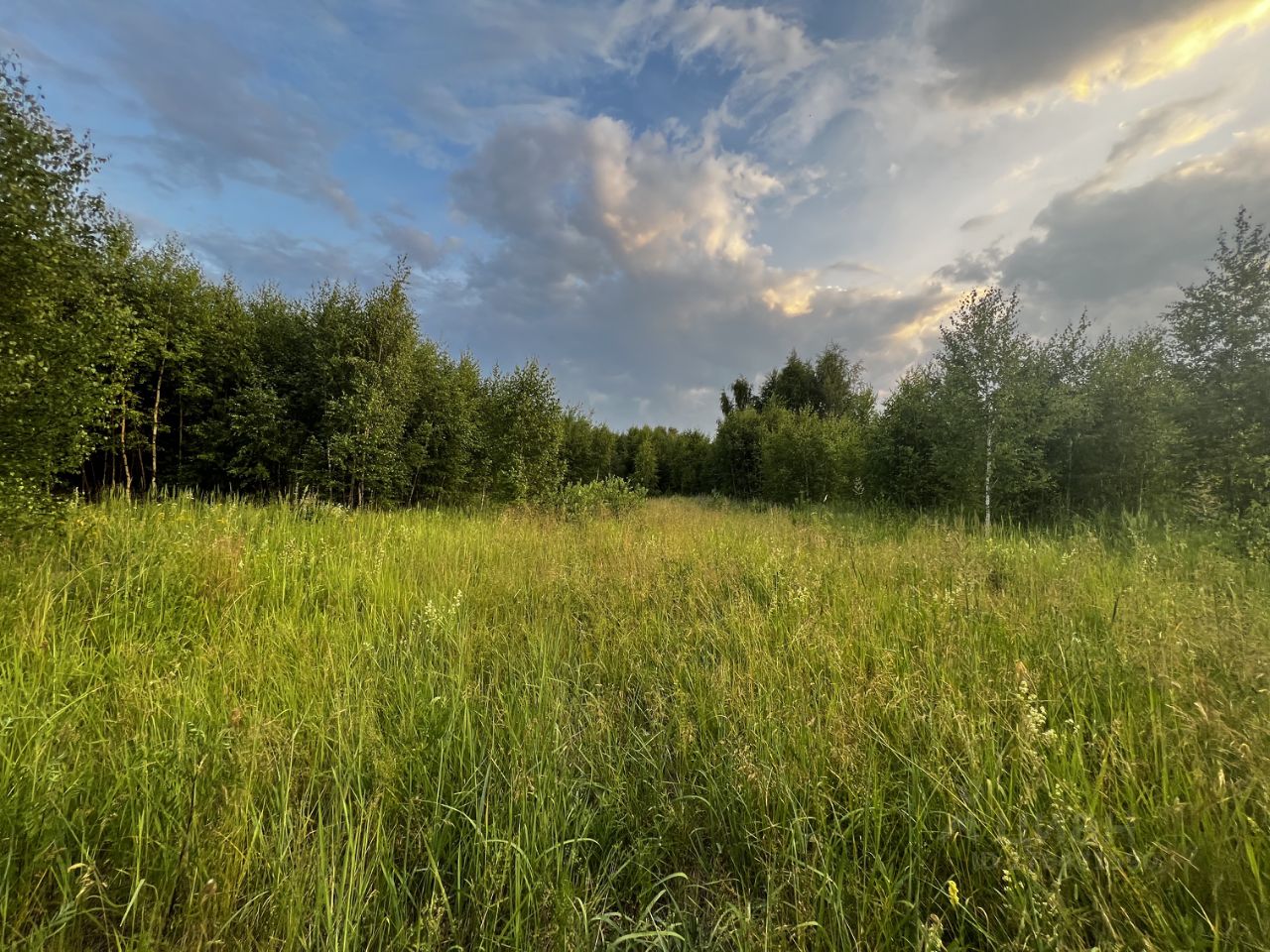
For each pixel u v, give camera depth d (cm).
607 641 398
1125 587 436
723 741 247
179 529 567
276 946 158
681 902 193
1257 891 150
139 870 171
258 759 216
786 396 3450
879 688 273
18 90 449
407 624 414
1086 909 152
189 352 1266
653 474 3738
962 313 1131
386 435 1370
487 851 187
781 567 550
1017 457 1080
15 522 442
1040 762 197
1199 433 869
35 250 442
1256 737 203
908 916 166
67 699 270
